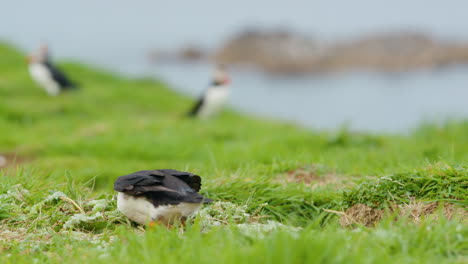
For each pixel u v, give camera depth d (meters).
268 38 64.94
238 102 45.31
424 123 15.73
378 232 5.41
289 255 4.46
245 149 12.82
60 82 25.70
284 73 61.06
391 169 8.42
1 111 20.02
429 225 6.03
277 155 10.70
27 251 5.89
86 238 6.31
